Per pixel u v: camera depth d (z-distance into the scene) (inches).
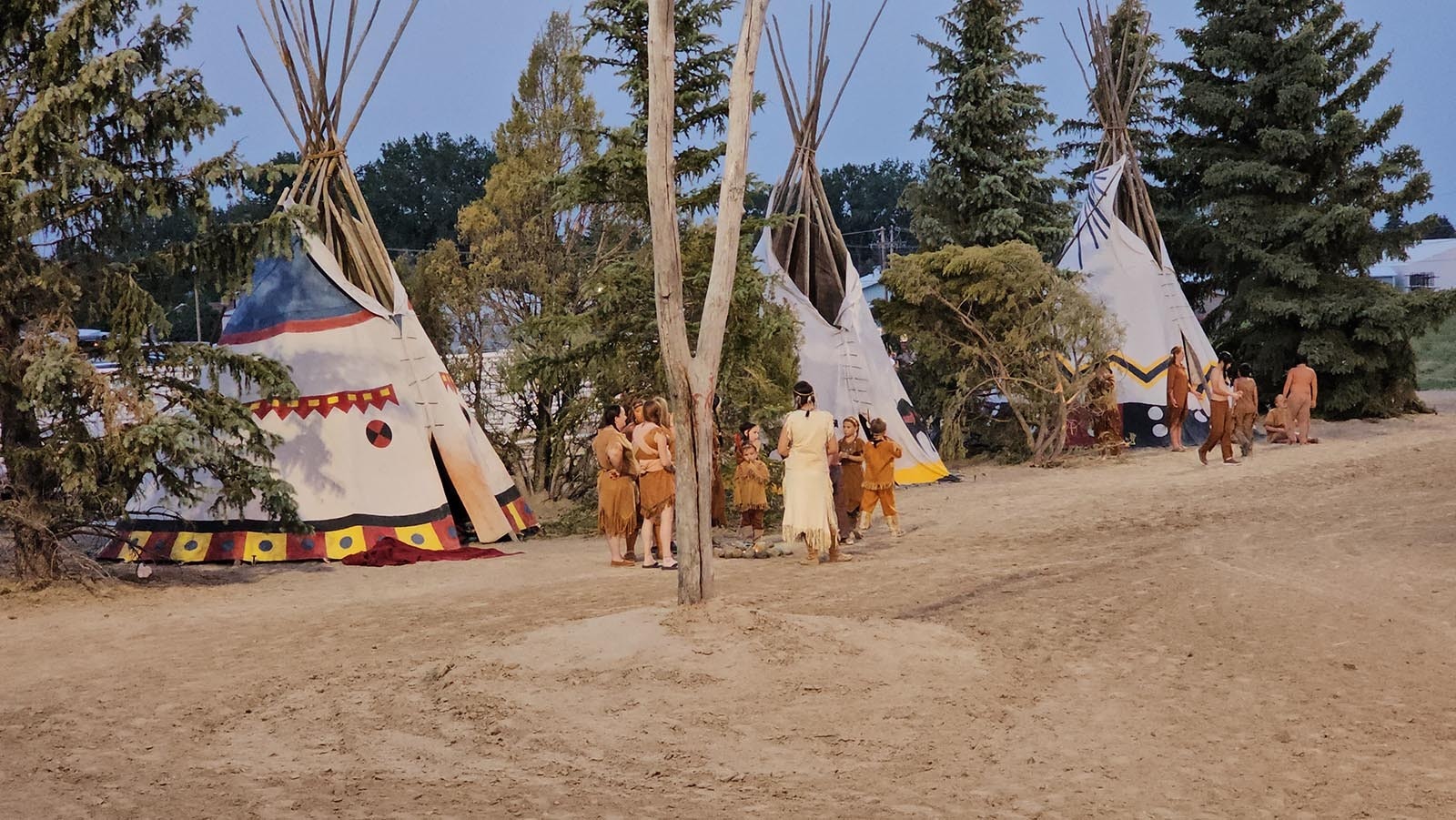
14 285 518.9
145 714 329.4
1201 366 1147.9
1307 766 260.7
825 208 985.5
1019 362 1034.7
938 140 1252.5
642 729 299.9
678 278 383.6
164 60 541.6
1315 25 1331.2
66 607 498.9
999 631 403.2
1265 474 860.6
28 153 497.0
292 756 286.2
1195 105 1359.5
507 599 502.0
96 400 510.0
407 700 331.9
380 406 690.2
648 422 588.4
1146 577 496.4
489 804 248.1
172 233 1585.9
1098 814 235.0
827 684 333.4
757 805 244.8
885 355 976.9
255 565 629.9
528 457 992.2
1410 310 1261.1
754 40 386.9
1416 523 606.2
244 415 551.5
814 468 569.9
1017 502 783.1
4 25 521.7
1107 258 1158.3
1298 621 406.6
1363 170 1322.6
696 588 394.0
